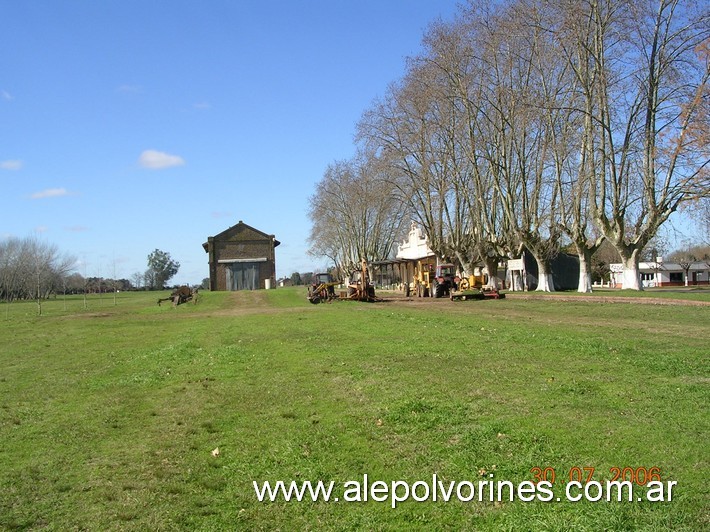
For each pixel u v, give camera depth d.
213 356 16.39
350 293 42.06
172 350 18.06
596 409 8.59
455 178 47.16
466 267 49.78
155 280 128.38
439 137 44.75
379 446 7.77
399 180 50.28
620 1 31.20
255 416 9.73
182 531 5.91
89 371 15.80
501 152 43.88
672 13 30.70
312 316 28.16
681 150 29.19
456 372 11.71
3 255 76.69
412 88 42.53
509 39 37.88
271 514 6.21
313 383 11.77
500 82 39.62
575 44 33.03
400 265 63.09
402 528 5.79
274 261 73.50
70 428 9.76
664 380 10.32
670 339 15.76
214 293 59.31
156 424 9.73
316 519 6.05
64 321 35.97
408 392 10.19
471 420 8.43
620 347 14.02
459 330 18.89
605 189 34.66
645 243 34.62
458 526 5.76
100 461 8.04
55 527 6.09
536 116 37.44
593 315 24.83
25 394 12.92
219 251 72.62
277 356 15.65
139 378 13.91
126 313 41.19
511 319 23.23
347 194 79.25
